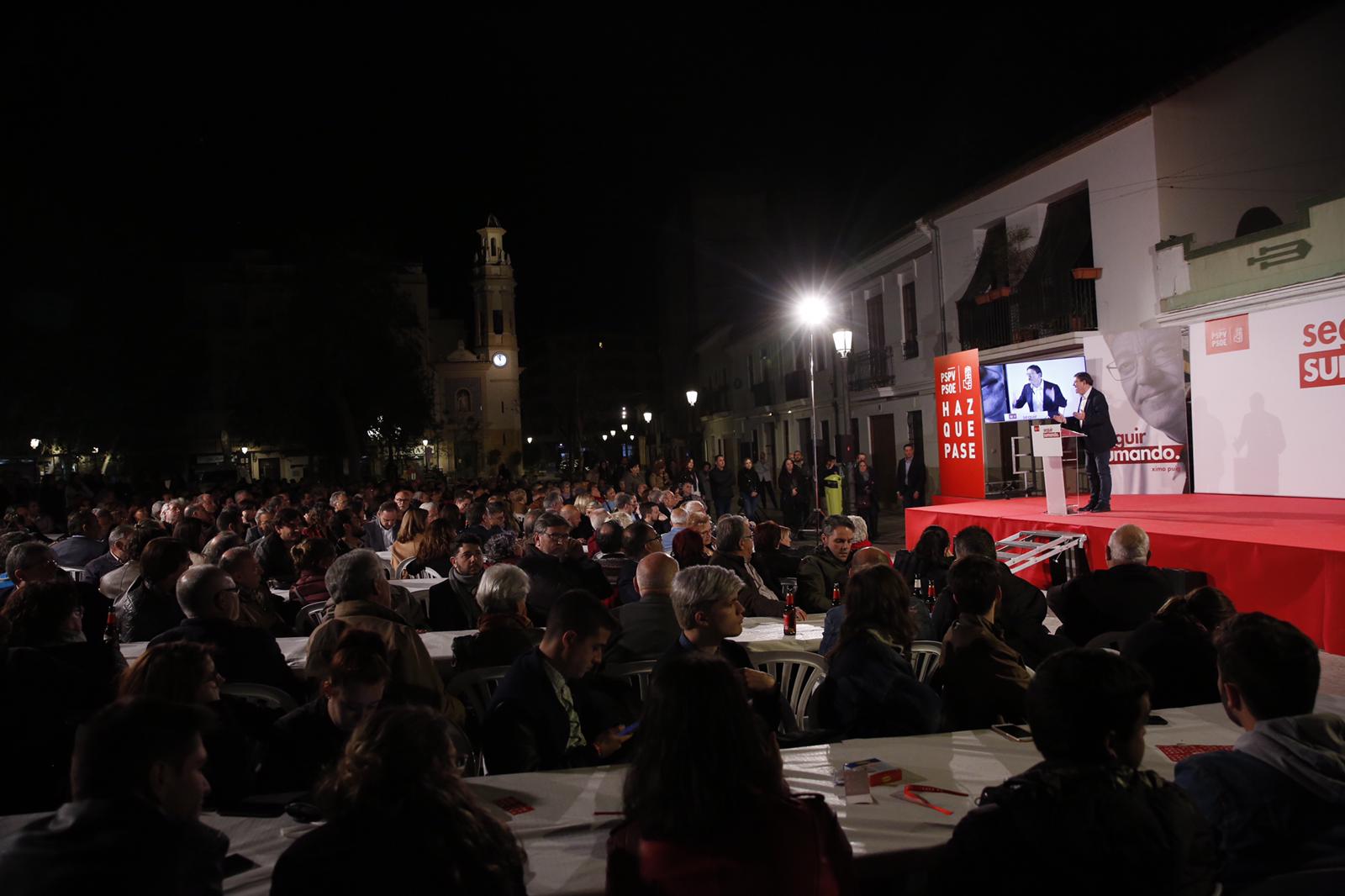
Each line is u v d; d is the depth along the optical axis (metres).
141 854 1.89
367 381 37.19
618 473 33.31
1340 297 11.06
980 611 4.16
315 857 1.89
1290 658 2.55
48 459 33.34
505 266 71.25
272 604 6.61
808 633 5.84
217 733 3.19
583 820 2.87
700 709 1.99
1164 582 5.83
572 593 3.71
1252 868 2.43
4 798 3.77
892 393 24.11
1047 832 2.05
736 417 40.97
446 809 1.95
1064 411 15.05
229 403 41.03
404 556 9.33
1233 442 12.70
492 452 69.00
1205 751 3.31
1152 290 14.68
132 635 5.80
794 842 1.95
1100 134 15.49
